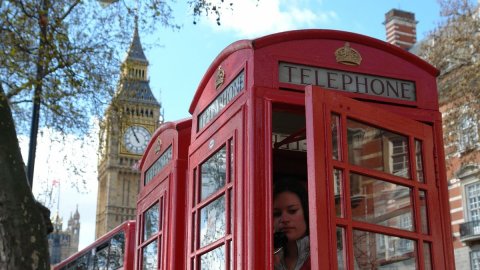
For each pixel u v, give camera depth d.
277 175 7.07
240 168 5.50
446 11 28.25
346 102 5.14
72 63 11.05
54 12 10.81
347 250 4.73
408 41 43.78
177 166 8.08
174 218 7.85
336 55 5.87
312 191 4.66
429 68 6.27
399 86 6.06
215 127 6.36
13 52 9.51
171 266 7.66
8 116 5.50
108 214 107.12
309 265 6.35
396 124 5.58
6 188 5.20
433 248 5.57
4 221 5.10
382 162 5.34
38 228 5.30
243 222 5.30
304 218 6.66
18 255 5.06
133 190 109.88
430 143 5.94
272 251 5.11
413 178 5.58
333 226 4.68
